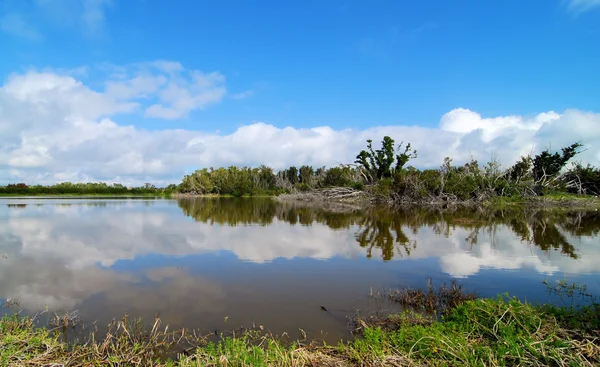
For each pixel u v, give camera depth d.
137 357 5.75
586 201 38.19
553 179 43.88
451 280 10.36
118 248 14.75
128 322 7.28
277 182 91.31
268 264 12.18
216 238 17.34
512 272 11.24
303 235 18.34
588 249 14.78
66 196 76.38
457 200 43.75
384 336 6.29
